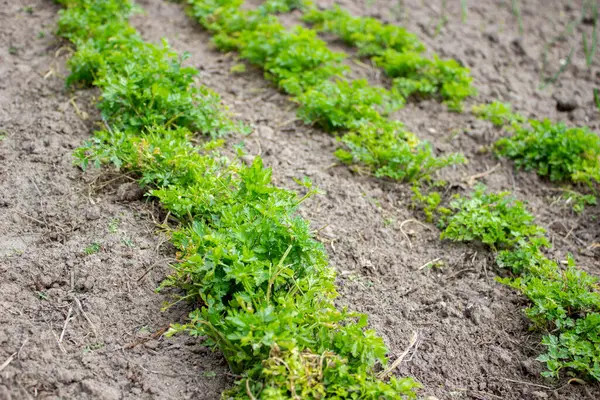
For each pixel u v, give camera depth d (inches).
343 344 63.2
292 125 87.7
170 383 63.2
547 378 67.8
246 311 62.0
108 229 71.9
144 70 81.0
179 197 70.7
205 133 82.2
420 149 83.7
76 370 63.0
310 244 66.5
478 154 88.8
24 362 62.8
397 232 78.2
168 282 67.3
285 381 60.3
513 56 105.6
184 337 65.9
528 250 75.1
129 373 63.4
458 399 65.9
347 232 76.7
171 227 72.8
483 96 97.3
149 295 68.1
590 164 85.8
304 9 107.0
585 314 71.1
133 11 95.5
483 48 105.7
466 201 79.3
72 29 91.4
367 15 108.5
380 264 74.7
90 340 64.9
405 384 61.9
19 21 94.0
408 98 95.2
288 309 62.7
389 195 81.8
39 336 64.4
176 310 67.4
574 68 105.0
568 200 84.4
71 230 71.7
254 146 83.7
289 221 66.7
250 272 63.9
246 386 61.3
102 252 70.2
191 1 100.0
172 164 73.9
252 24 98.1
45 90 85.2
